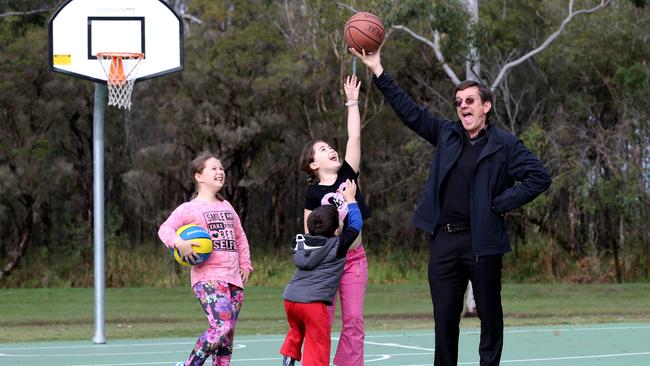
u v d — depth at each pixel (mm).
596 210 31281
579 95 34281
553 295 27781
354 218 7316
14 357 12039
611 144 31094
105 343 14195
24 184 31938
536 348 12891
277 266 33906
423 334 15883
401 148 34250
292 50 33188
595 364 10938
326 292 7195
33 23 32281
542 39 34000
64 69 14641
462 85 7047
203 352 7547
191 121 32594
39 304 25969
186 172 34125
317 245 7199
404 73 35188
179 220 7781
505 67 22984
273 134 33938
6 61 31906
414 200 34562
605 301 26266
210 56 32312
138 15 15008
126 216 36938
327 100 35375
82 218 35469
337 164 7746
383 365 10812
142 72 14930
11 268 33594
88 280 33531
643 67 29750
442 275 7039
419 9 21109
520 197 6828
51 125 34344
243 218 35344
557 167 29859
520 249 34562
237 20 33219
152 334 17062
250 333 17031
